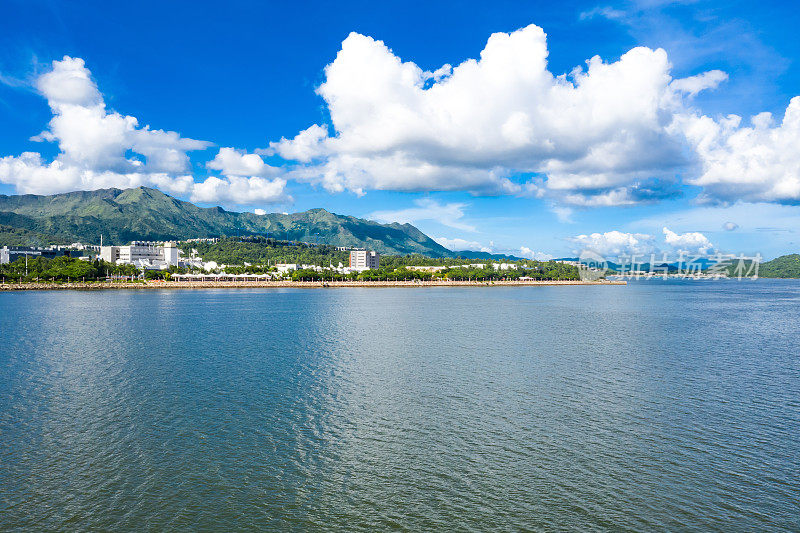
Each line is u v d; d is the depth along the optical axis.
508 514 37.31
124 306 190.00
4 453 46.16
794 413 58.50
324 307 194.88
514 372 78.12
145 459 45.38
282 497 39.44
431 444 49.12
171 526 35.56
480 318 159.12
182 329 125.06
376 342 106.69
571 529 35.56
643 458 46.25
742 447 48.66
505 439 50.41
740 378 75.00
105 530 35.03
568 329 132.12
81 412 57.41
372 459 45.84
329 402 61.75
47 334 114.38
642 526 35.94
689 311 192.88
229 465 44.44
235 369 79.00
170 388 67.44
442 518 36.81
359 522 36.31
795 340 114.31
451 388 68.44
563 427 53.69
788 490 40.66
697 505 38.59
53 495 39.19
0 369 77.62
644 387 69.50
